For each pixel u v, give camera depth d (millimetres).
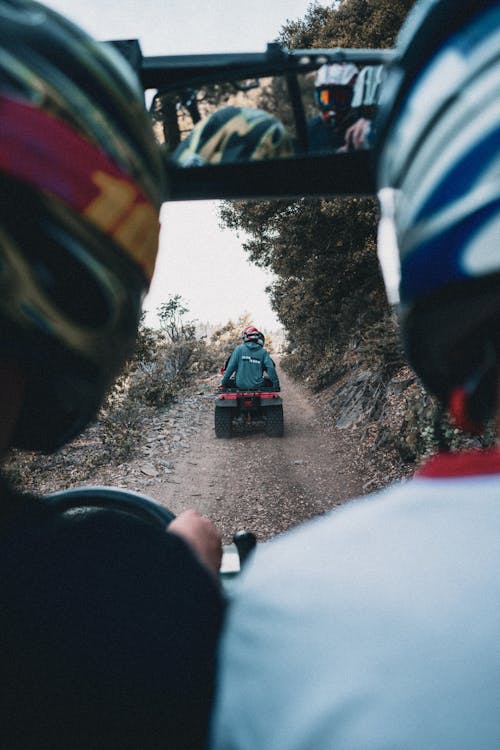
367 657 329
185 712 443
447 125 390
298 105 708
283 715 344
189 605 478
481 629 319
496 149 364
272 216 12250
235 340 23641
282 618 368
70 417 524
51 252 433
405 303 441
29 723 416
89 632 433
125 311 512
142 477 6520
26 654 422
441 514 369
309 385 15117
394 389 8195
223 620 499
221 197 780
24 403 486
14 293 421
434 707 307
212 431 9383
